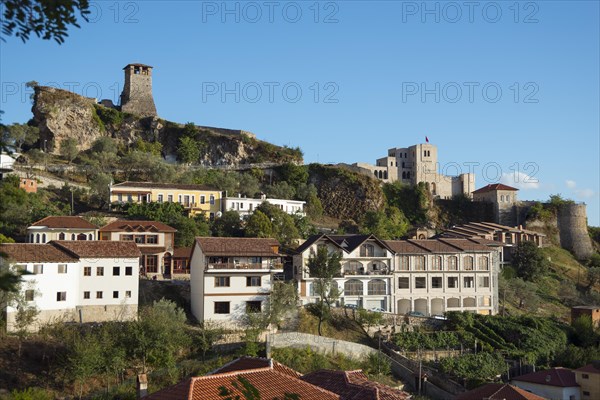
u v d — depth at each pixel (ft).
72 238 319.27
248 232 374.02
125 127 579.89
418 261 325.42
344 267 309.42
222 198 431.84
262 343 225.35
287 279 308.81
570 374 236.63
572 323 318.86
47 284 227.81
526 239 508.53
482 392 200.13
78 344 190.29
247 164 562.25
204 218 399.85
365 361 235.61
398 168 589.73
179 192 424.46
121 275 243.40
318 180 550.77
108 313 239.09
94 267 239.09
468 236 472.44
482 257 339.57
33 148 537.24
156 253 321.52
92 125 564.71
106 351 197.16
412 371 232.94
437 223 557.74
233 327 247.09
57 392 188.96
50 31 43.42
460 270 332.60
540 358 271.08
